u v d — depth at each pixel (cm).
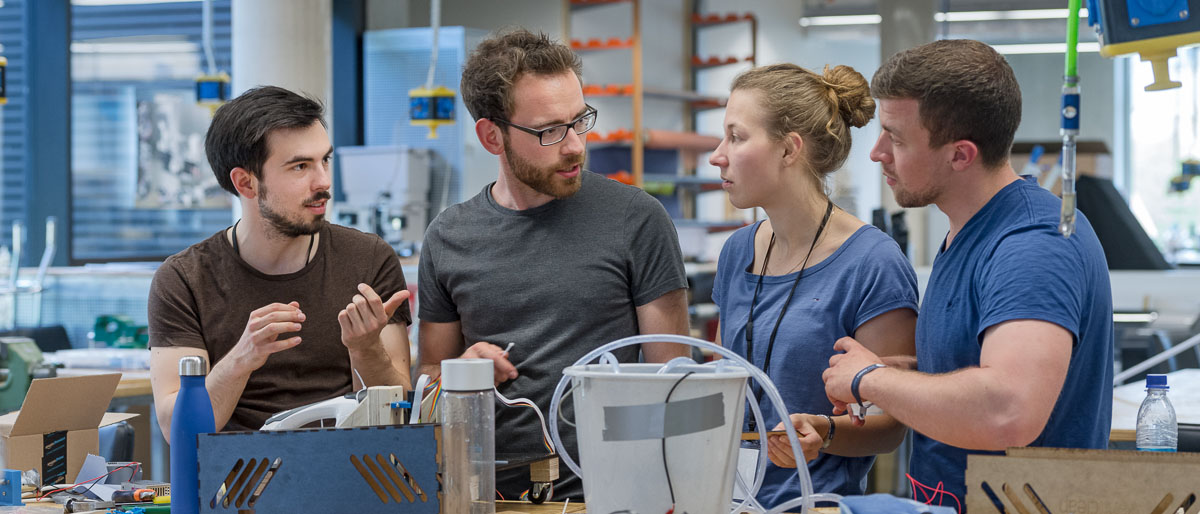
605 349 152
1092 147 735
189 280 216
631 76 877
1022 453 143
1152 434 221
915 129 170
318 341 221
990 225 171
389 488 157
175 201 777
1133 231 556
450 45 752
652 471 142
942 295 177
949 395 153
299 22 551
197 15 777
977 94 165
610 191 217
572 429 209
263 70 548
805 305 206
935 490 179
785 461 179
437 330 228
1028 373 151
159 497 187
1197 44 153
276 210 205
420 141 756
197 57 780
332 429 156
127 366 431
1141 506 139
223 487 156
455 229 222
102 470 204
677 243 219
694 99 909
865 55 1348
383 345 221
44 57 728
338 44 803
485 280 215
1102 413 170
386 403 175
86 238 759
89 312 589
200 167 779
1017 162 741
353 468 156
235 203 630
